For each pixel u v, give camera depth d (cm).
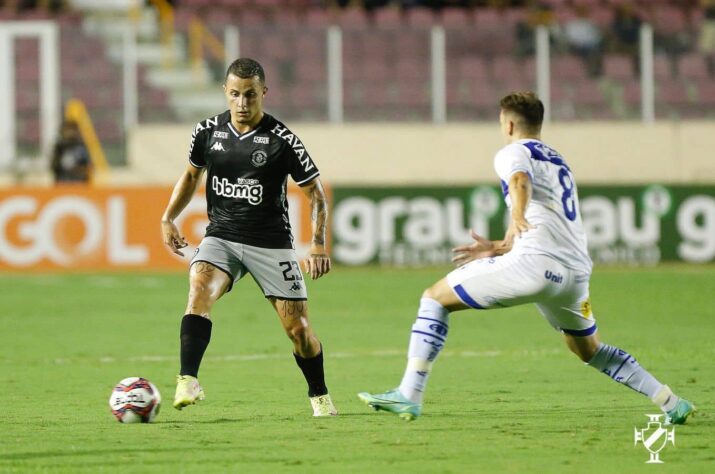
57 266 7225
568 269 2211
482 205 7356
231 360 3700
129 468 1966
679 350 3862
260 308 5444
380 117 8494
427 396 2881
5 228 7200
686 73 8631
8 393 2997
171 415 2584
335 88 8462
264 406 2731
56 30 8638
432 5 9606
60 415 2600
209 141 2498
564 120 8550
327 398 2572
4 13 9100
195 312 2409
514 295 2209
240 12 9475
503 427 2384
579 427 2381
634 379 2348
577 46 8631
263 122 2484
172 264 7269
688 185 7394
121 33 8756
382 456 2062
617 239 7381
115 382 3216
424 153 8438
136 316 5084
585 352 2347
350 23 9081
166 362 3678
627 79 8606
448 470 1939
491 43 8650
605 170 8444
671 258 7412
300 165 2472
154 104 8550
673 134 8462
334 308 5388
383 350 3962
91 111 8488
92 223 7231
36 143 8356
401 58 8562
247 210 2481
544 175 2228
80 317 5050
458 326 4709
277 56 8531
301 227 7275
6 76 8519
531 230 2211
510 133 2314
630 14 9100
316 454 2086
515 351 3897
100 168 8381
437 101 8519
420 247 7362
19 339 4319
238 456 2069
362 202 7338
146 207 7256
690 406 2342
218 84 8669
